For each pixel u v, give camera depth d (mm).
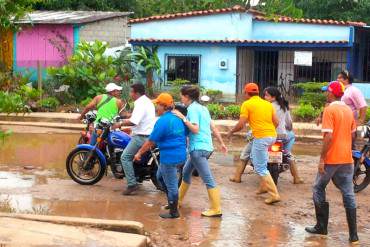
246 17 23891
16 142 14938
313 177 11312
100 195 9336
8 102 6031
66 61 24875
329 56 23469
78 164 10031
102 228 7273
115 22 27250
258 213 8547
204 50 23719
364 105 10195
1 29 6375
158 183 9539
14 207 8445
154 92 23516
